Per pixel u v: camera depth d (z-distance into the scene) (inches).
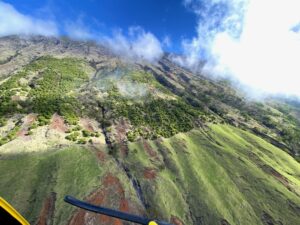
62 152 4180.6
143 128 5605.3
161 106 7032.5
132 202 3531.0
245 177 4569.4
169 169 4389.8
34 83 7145.7
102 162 4195.4
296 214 3873.0
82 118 5615.2
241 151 5516.7
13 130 4478.3
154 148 4916.3
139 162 4360.2
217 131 6299.2
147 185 3863.2
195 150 5187.0
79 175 3735.2
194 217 3518.7
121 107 6417.3
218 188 4151.1
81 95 6845.5
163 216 3388.3
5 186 3270.2
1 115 4926.2
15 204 3041.3
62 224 2915.8
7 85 6643.7
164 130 5689.0
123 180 3897.6
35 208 3048.7
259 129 7524.6
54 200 3191.4
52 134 4608.8
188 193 3917.3
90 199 3361.2
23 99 5866.1
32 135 4453.7
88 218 3034.0
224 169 4699.8
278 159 5733.3
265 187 4377.5
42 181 3474.4
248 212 3772.1
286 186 4559.5
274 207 3949.3
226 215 3607.3
